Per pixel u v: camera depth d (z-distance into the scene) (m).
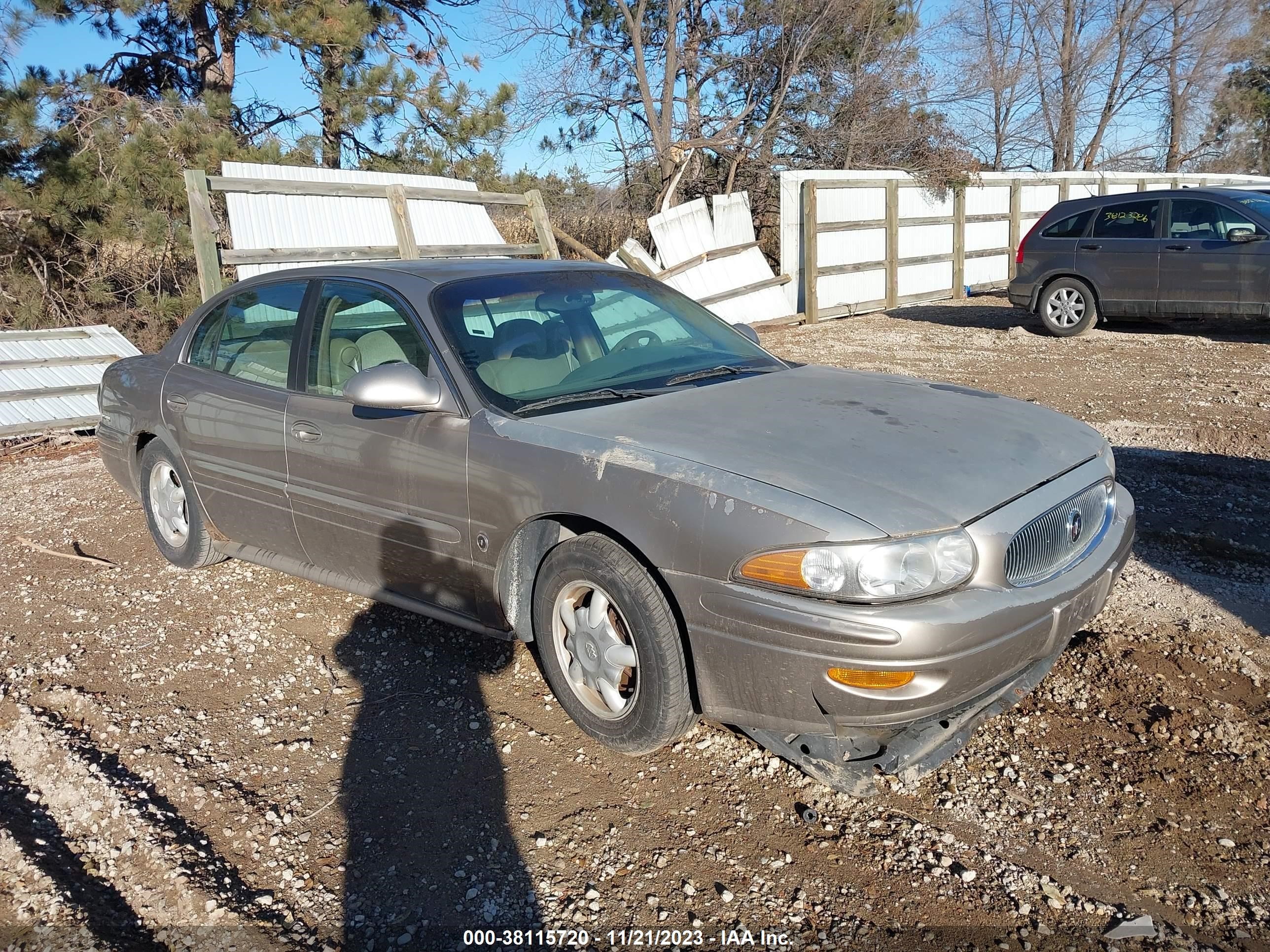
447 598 3.89
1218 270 10.80
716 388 3.83
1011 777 3.25
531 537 3.55
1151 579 4.66
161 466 5.34
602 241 19.44
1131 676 3.80
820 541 2.76
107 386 5.67
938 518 2.83
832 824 3.05
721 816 3.11
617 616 3.29
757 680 2.90
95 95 13.01
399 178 10.82
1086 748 3.39
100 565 5.62
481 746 3.55
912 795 3.18
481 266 4.43
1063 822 3.02
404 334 4.00
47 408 8.96
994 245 18.30
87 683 4.17
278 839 3.10
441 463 3.68
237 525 4.83
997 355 10.87
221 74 16.06
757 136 18.64
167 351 5.32
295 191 9.74
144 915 2.84
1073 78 26.66
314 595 4.99
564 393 3.77
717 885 2.82
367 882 2.89
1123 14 26.28
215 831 3.16
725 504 2.92
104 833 3.20
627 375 4.00
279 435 4.36
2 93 11.55
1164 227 11.23
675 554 3.00
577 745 3.52
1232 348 10.61
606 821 3.11
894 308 16.08
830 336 13.16
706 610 2.95
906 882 2.80
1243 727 3.43
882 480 2.95
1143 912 2.66
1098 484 3.42
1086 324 11.89
